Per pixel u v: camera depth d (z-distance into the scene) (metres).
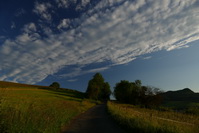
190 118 17.11
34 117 7.40
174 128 8.13
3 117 5.53
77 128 10.59
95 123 12.93
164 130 8.04
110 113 19.33
